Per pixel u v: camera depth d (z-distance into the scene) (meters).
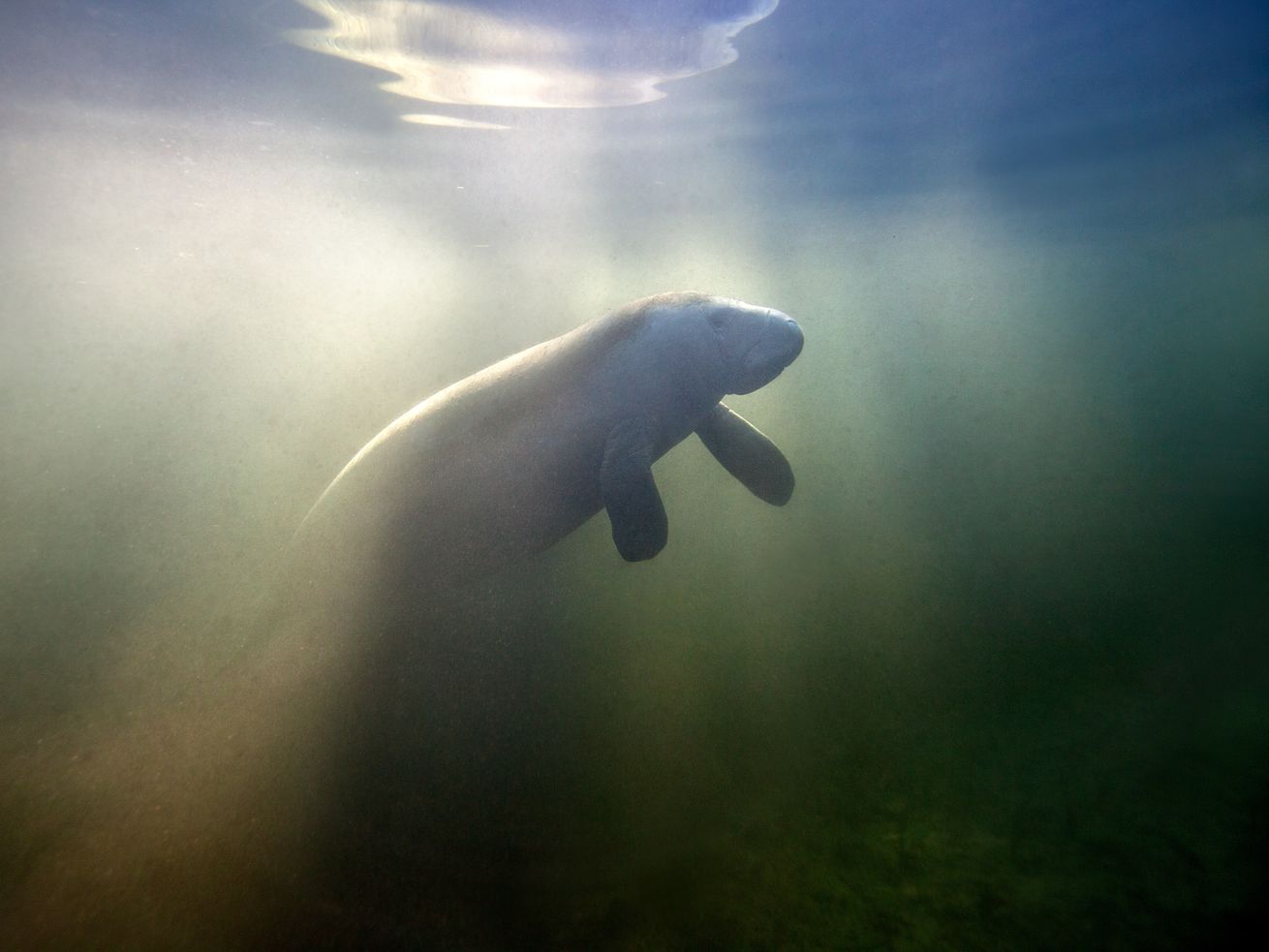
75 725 1.90
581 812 1.57
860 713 1.81
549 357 1.89
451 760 1.68
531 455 1.81
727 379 2.00
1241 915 1.15
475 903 1.39
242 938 1.33
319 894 1.40
